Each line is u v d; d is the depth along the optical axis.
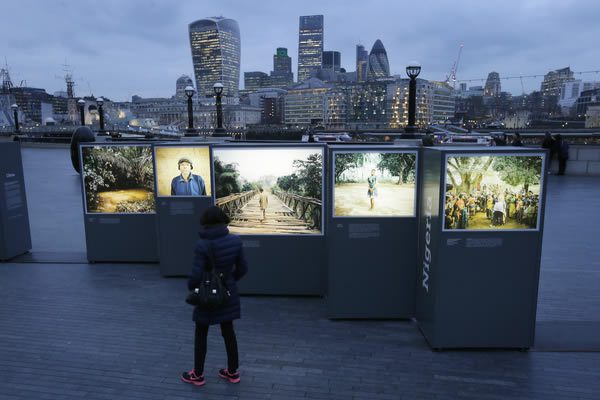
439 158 4.22
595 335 4.90
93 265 7.52
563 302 5.84
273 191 5.81
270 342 4.73
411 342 4.75
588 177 18.67
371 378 4.05
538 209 4.27
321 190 5.81
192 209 6.65
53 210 12.31
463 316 4.47
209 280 3.57
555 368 4.23
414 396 3.77
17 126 40.84
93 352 4.53
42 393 3.82
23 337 4.86
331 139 25.91
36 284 6.59
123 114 135.38
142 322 5.25
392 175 4.95
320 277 6.04
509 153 4.16
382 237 5.09
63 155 30.64
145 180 7.38
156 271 7.21
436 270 4.39
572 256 7.86
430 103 167.12
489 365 4.28
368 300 5.25
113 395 3.79
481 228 4.31
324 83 196.25
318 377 4.06
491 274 4.39
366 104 178.25
